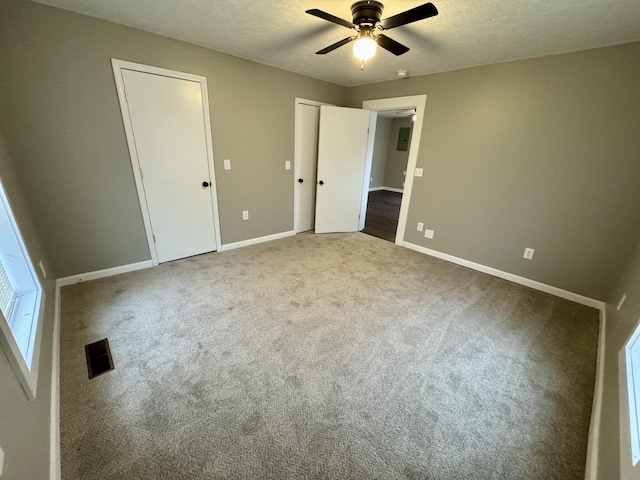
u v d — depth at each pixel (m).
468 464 1.21
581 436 1.34
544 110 2.50
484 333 2.08
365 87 3.95
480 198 3.06
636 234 2.22
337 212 4.37
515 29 1.98
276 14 1.97
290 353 1.80
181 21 2.14
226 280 2.73
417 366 1.74
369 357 1.79
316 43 2.50
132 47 2.33
